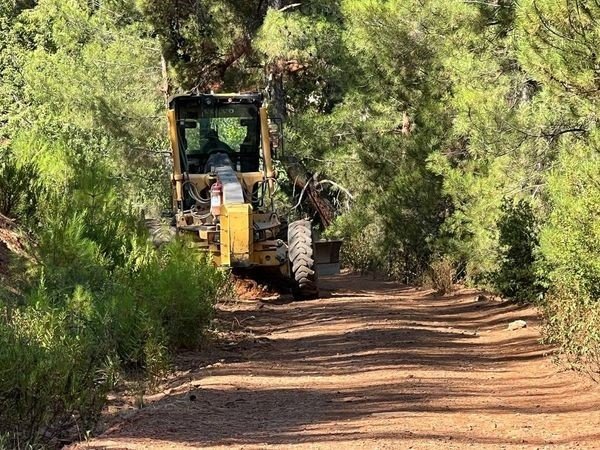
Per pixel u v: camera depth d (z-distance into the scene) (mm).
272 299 20781
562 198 14305
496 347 14391
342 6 26875
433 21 24000
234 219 19516
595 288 13328
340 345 14062
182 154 21000
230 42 31656
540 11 14289
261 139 21234
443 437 8461
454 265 25797
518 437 8555
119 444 8383
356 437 8461
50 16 38250
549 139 18703
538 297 17844
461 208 24250
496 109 18562
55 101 32469
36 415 8875
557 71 14367
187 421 9297
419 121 27922
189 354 13430
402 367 12320
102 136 33250
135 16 32344
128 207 18172
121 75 32688
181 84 32250
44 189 15000
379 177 30297
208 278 15391
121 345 11703
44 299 10859
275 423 9195
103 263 13523
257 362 12812
